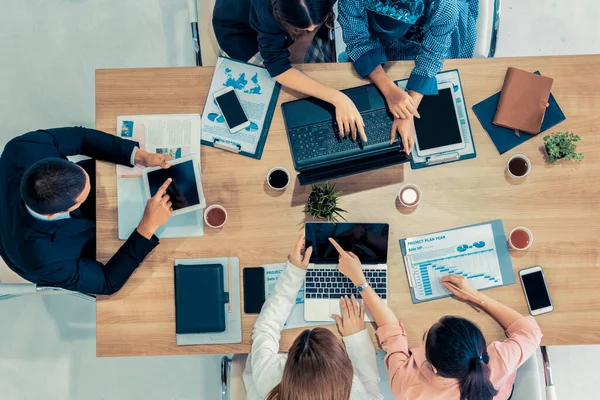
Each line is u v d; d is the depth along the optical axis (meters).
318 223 1.78
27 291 1.75
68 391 2.56
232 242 1.79
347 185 1.81
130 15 2.79
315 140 1.79
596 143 1.84
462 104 1.85
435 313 1.77
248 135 1.82
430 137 1.82
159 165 1.77
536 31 2.80
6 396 2.55
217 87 1.85
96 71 1.84
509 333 1.71
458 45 2.05
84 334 2.59
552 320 1.76
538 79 1.83
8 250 1.66
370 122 1.81
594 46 2.79
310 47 2.13
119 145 1.77
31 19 2.78
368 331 1.75
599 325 1.76
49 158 1.54
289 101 1.84
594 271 1.79
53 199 1.50
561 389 2.56
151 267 1.77
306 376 1.39
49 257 1.65
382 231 1.77
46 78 2.75
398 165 1.82
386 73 1.87
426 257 1.79
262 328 1.67
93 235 1.86
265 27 1.66
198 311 1.74
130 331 1.75
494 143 1.83
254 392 1.66
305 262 1.71
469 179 1.82
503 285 1.78
